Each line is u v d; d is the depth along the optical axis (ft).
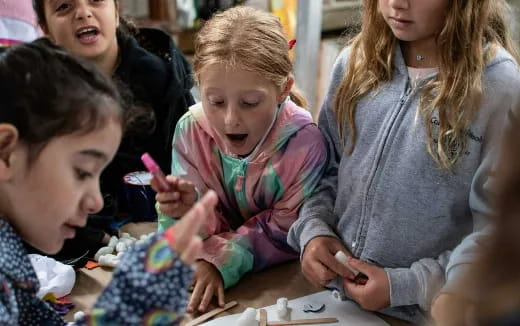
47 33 3.90
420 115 2.65
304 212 3.09
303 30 4.40
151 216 3.78
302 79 4.50
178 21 6.19
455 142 2.56
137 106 3.78
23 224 1.89
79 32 3.74
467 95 2.52
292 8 4.80
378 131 2.81
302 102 3.47
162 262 1.72
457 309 1.07
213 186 3.29
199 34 3.02
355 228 2.91
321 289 3.09
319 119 3.24
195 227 1.75
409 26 2.57
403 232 2.73
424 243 2.72
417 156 2.65
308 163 3.12
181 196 2.81
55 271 3.03
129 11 6.37
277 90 2.94
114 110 1.90
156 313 1.71
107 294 1.73
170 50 4.09
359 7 3.13
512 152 0.97
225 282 3.04
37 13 3.91
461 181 2.59
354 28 3.18
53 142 1.77
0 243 1.82
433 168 2.62
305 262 2.92
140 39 4.18
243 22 2.90
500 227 0.96
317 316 2.85
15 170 1.77
